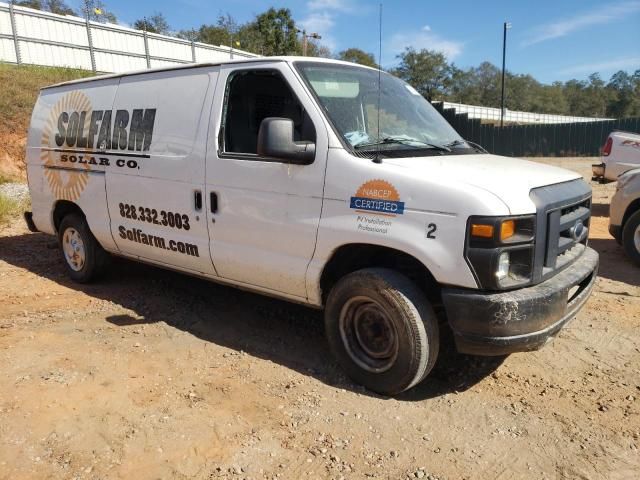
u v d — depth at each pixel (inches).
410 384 140.2
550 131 924.6
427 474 115.4
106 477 113.3
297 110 165.5
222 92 172.4
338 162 144.2
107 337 183.6
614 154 404.5
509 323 125.6
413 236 131.8
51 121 240.7
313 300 156.5
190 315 203.9
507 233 124.2
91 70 943.0
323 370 161.2
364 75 177.8
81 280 240.7
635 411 139.6
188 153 178.7
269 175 157.3
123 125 203.6
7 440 125.0
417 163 142.9
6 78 703.1
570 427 132.7
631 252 269.9
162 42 1090.7
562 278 139.4
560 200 137.5
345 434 128.9
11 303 217.3
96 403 141.2
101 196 215.5
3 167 556.4
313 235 149.1
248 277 170.2
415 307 135.6
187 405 140.9
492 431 131.1
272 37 1749.5
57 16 917.2
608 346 177.6
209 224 175.2
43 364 162.4
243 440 126.1
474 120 956.0
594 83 4210.1
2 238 331.0
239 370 160.7
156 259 202.5
